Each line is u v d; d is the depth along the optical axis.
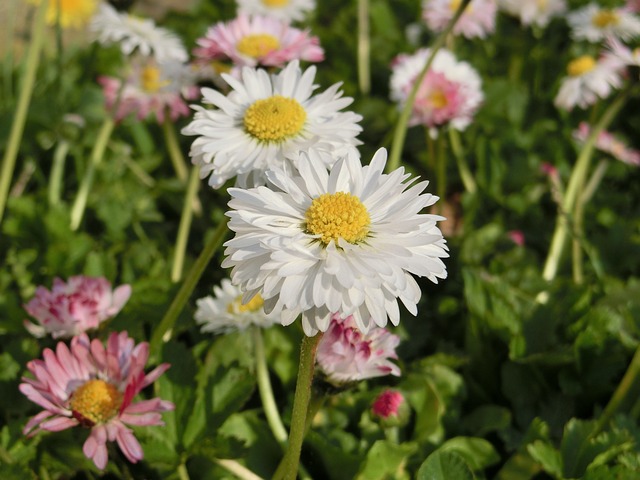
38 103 0.46
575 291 0.39
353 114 0.32
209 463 0.34
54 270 0.40
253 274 0.26
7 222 0.42
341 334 0.30
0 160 0.47
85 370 0.31
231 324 0.35
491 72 0.59
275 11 0.49
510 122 0.53
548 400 0.37
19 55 0.56
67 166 0.48
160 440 0.33
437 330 0.41
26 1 0.57
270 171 0.28
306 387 0.28
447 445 0.34
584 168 0.44
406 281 0.27
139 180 0.47
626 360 0.37
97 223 0.45
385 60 0.58
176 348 0.34
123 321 0.36
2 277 0.41
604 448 0.33
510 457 0.36
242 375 0.34
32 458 0.33
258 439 0.35
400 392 0.35
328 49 0.59
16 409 0.35
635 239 0.44
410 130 0.51
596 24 0.53
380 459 0.33
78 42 0.58
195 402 0.34
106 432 0.30
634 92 0.44
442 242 0.27
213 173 0.31
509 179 0.48
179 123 0.51
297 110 0.31
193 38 0.59
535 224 0.47
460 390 0.37
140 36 0.43
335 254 0.26
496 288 0.38
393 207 0.27
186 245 0.45
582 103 0.49
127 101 0.45
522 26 0.53
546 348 0.38
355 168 0.28
